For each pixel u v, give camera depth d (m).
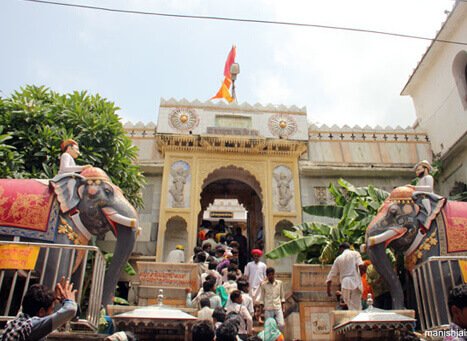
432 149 13.62
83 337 4.62
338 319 5.88
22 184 6.43
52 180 6.61
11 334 3.09
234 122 12.99
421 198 7.61
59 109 10.14
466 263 6.03
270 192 12.26
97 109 10.62
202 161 12.45
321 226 10.23
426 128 14.13
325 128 13.75
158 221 11.92
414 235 7.50
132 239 6.81
